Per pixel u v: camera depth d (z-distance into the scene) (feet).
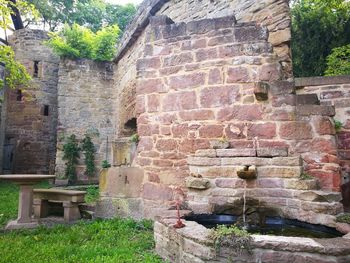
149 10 22.61
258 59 14.60
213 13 21.26
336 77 21.12
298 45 40.01
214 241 8.50
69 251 11.07
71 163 35.27
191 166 14.29
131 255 10.78
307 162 13.44
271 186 13.06
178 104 15.64
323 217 11.49
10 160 43.83
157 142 15.97
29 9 28.27
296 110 13.84
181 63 15.79
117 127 34.91
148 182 15.96
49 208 18.99
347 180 19.85
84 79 37.27
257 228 12.31
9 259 10.13
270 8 17.67
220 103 14.82
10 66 29.30
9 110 43.09
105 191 17.16
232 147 14.30
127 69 29.76
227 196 13.41
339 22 37.88
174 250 10.07
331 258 7.81
